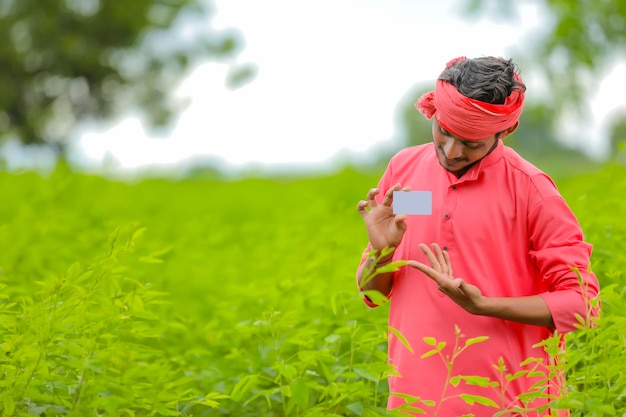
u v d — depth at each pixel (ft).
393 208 12.35
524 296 12.43
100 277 12.96
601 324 11.94
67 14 101.71
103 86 104.32
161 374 12.79
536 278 12.57
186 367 17.61
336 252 20.85
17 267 22.27
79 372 13.12
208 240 28.60
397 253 12.78
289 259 22.47
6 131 104.58
